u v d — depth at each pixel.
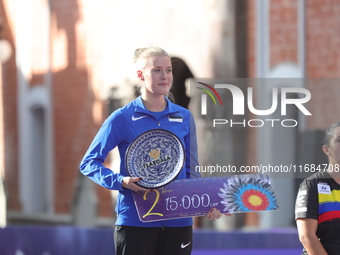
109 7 18.98
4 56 21.23
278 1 15.60
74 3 19.78
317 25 15.12
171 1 17.56
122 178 7.39
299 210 7.30
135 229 7.62
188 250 7.93
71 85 19.94
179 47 17.44
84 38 19.56
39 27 20.67
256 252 13.20
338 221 7.23
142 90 7.77
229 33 16.42
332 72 14.97
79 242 14.91
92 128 19.42
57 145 20.34
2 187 21.16
